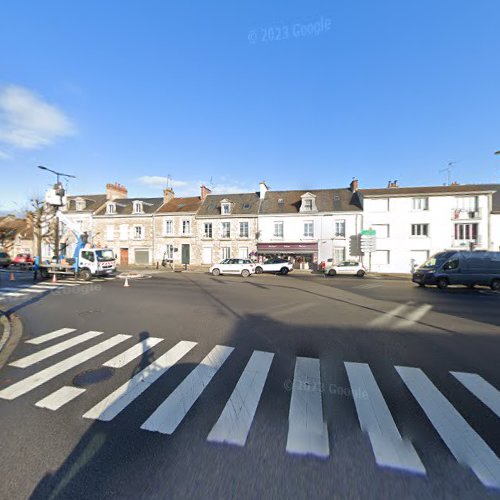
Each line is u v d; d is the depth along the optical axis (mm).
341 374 4168
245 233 28406
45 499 2102
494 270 14109
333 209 26531
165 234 30297
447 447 2611
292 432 2799
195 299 10430
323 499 2076
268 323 7051
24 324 7102
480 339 5852
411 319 7508
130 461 2441
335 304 9562
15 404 3371
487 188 23969
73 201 34938
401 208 24859
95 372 4238
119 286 14109
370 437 2734
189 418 3043
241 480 2238
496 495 2111
